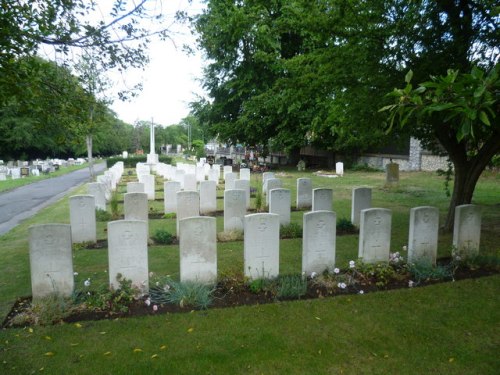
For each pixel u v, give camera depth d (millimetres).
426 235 7008
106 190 15445
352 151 31547
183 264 6090
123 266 5801
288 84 9500
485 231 9602
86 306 5418
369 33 7984
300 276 6555
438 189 17641
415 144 26062
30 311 5316
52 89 5664
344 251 8172
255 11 18438
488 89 2961
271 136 31641
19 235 10523
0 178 29203
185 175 17141
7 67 4516
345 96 9070
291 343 4574
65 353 4379
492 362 4184
